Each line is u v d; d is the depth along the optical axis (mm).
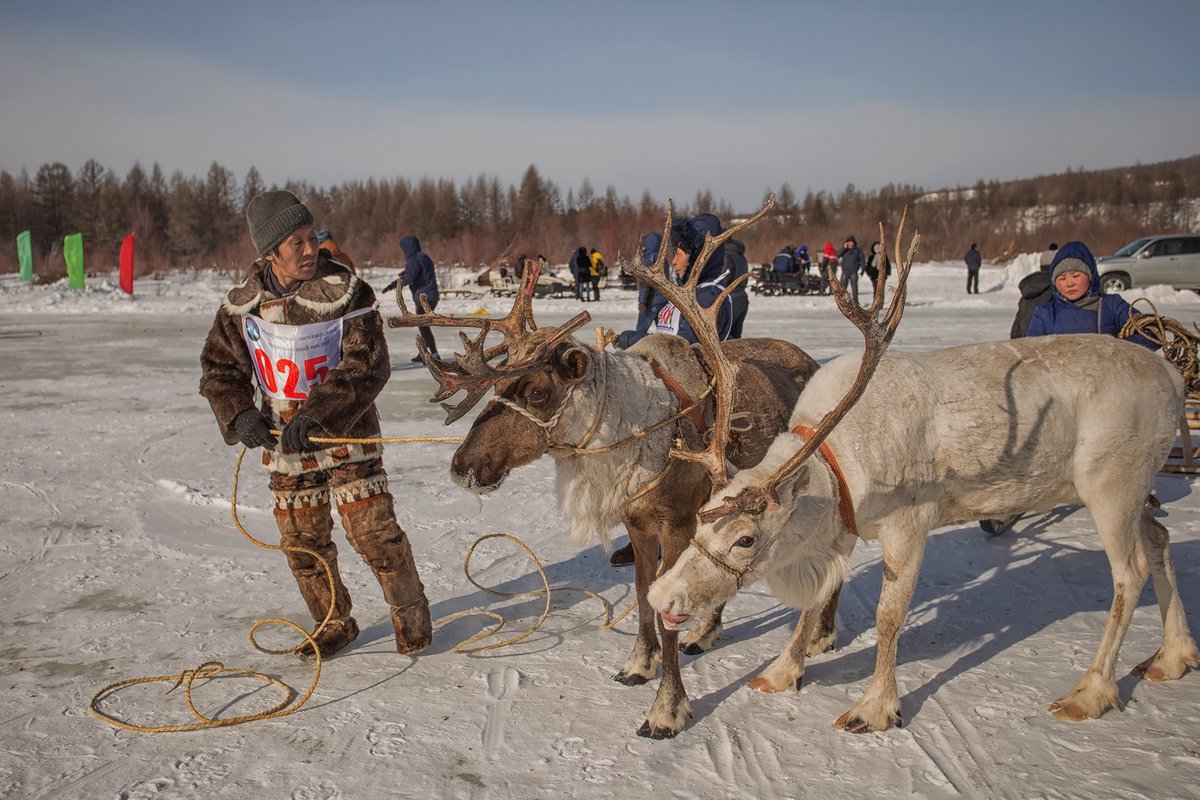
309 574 4426
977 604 5047
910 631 4750
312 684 4148
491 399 3916
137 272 46719
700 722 3834
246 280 4211
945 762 3488
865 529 3908
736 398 4418
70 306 28422
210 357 4250
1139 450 3992
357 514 4277
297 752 3578
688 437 4117
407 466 8297
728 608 5125
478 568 5723
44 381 13250
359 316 4164
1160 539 4152
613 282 38469
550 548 6074
